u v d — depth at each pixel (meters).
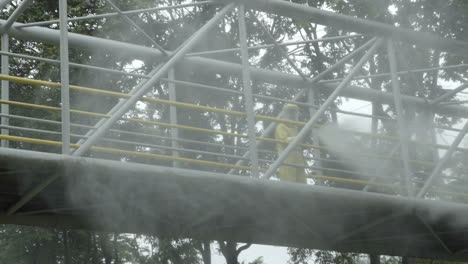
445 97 12.37
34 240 19.34
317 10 10.00
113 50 10.62
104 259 21.98
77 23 18.59
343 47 19.59
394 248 12.34
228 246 20.61
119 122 18.77
